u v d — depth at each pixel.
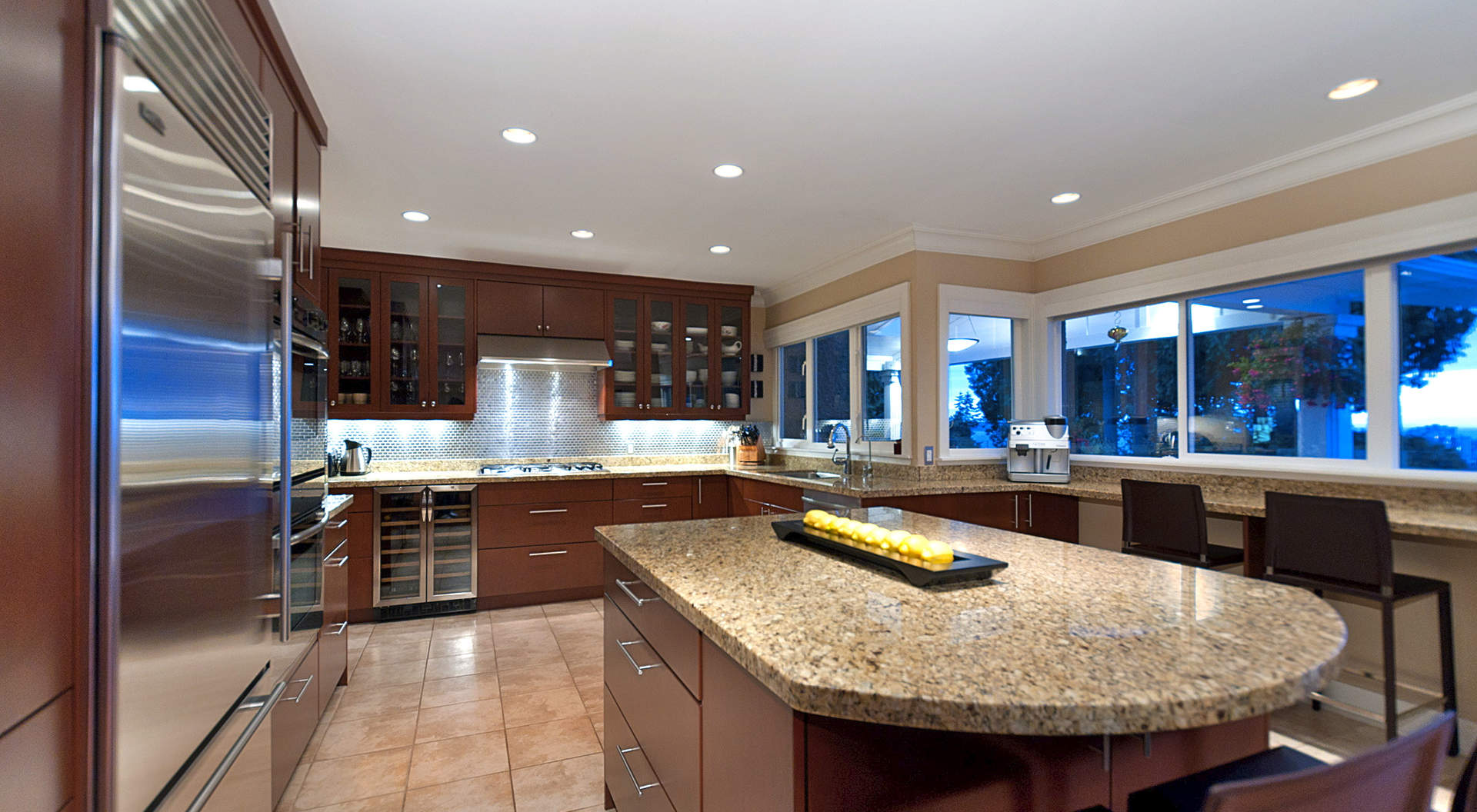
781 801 1.01
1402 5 1.92
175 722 1.16
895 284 4.23
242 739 1.45
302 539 2.08
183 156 1.21
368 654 3.54
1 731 0.79
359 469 4.47
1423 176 2.61
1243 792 0.64
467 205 3.60
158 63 1.12
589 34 2.06
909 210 3.69
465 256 4.63
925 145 2.85
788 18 1.98
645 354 5.23
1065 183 3.29
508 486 4.45
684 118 2.61
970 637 1.10
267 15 1.85
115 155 0.98
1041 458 3.98
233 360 1.44
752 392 5.93
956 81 2.33
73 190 0.94
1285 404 3.13
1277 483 3.12
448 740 2.56
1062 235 4.10
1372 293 2.82
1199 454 3.49
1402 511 2.54
